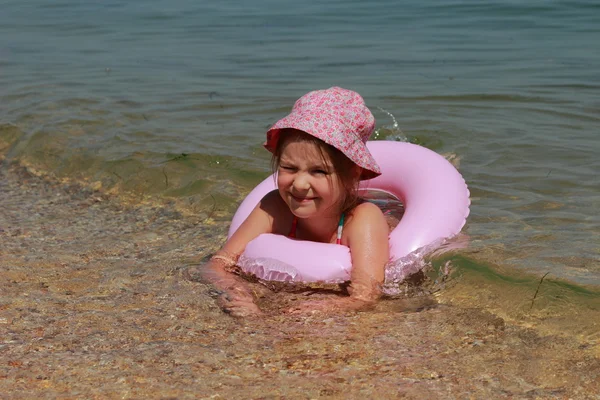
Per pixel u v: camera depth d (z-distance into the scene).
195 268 4.52
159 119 7.91
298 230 4.54
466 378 3.23
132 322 3.80
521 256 4.44
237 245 4.53
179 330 3.71
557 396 3.08
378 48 11.44
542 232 4.83
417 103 8.34
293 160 4.14
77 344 3.55
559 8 13.80
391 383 3.20
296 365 3.35
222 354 3.46
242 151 6.78
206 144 6.99
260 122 7.73
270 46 11.80
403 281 4.19
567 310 3.81
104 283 4.31
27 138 7.50
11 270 4.50
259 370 3.32
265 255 4.30
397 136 7.17
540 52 10.77
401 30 12.75
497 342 3.54
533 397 3.08
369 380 3.22
